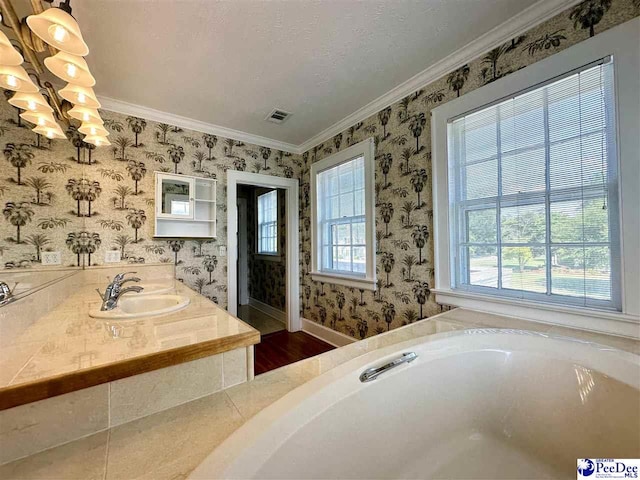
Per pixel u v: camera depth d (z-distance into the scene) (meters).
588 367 1.08
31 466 0.58
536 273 1.52
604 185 1.28
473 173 1.77
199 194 2.73
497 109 1.65
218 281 2.82
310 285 3.37
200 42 1.60
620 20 1.22
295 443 0.75
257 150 3.16
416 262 2.09
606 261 1.29
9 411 0.58
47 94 1.60
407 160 2.15
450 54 1.77
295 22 1.47
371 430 0.99
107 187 2.24
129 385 0.73
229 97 2.24
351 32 1.56
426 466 1.11
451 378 1.24
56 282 1.46
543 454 1.12
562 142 1.40
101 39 1.55
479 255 1.76
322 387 0.92
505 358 1.27
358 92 2.21
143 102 2.30
